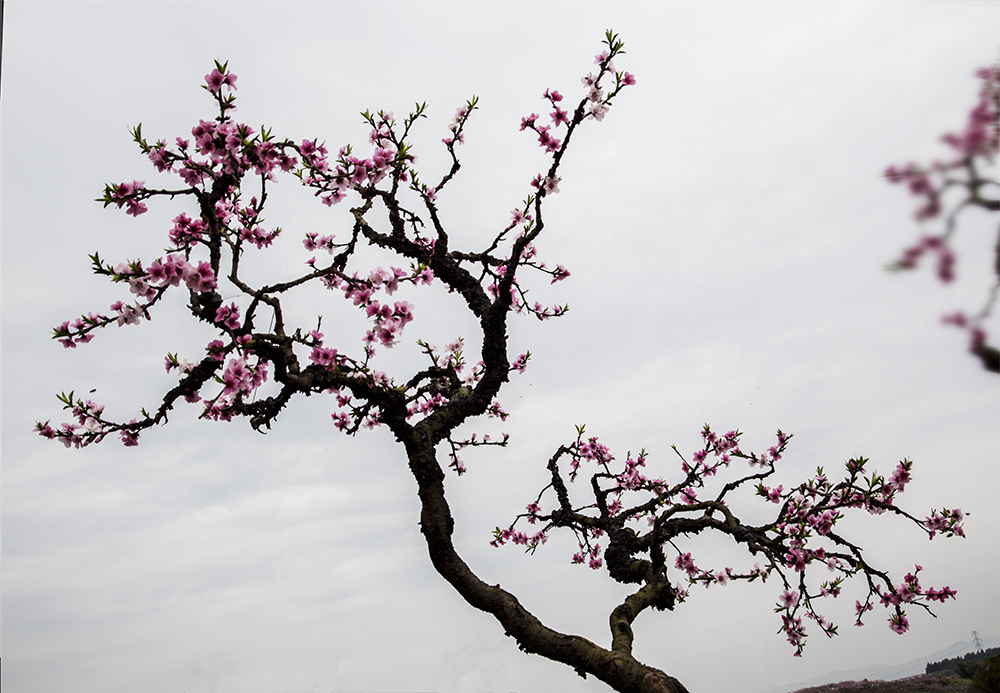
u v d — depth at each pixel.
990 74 1.37
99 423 3.11
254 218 3.79
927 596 4.63
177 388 3.12
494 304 3.64
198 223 3.11
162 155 3.00
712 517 4.86
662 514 4.57
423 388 3.75
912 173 1.40
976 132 1.37
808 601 4.41
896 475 4.56
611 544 5.16
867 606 4.55
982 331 1.34
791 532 4.39
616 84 3.43
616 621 3.73
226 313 3.07
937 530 4.44
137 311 2.87
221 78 2.98
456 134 4.07
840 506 4.51
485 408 3.66
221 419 3.37
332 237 4.29
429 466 3.35
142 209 3.01
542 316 4.74
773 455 5.09
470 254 4.18
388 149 3.58
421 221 4.23
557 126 3.62
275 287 3.20
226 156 2.99
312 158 3.15
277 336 3.15
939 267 1.38
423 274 4.11
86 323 2.83
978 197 1.36
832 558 4.70
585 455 5.78
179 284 2.86
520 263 4.35
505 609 3.07
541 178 3.62
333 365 3.30
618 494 5.98
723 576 5.18
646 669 2.85
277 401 3.31
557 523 5.64
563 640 2.98
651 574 4.53
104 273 2.73
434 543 3.20
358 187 3.75
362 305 3.33
